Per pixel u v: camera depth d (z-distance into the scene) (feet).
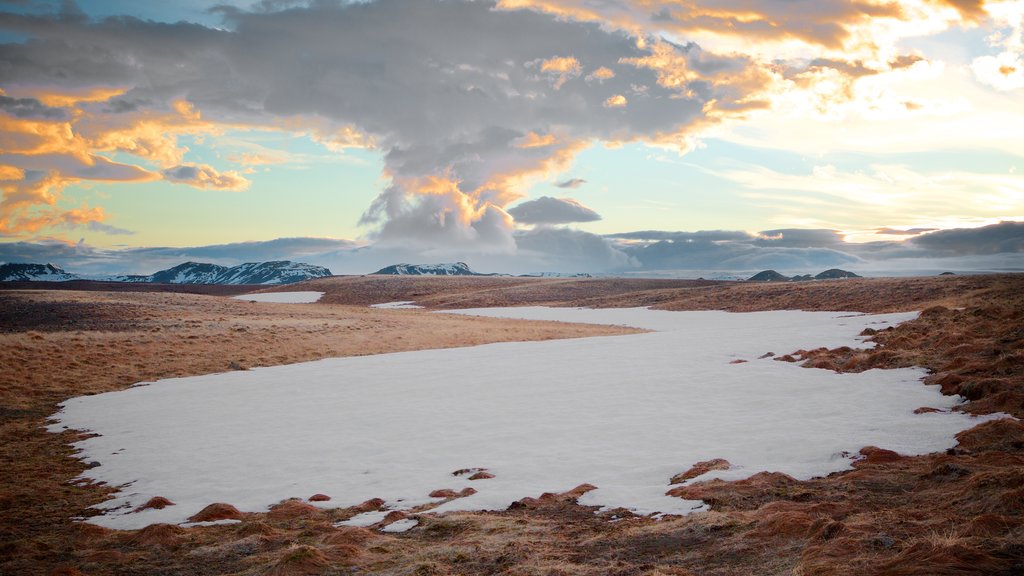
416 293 419.13
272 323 178.19
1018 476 27.40
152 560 32.81
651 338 124.26
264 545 33.50
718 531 28.71
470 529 33.55
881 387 58.90
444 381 88.17
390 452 54.03
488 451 51.42
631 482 40.09
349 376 98.99
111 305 195.52
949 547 20.17
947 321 85.30
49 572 32.14
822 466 38.75
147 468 54.70
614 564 26.20
